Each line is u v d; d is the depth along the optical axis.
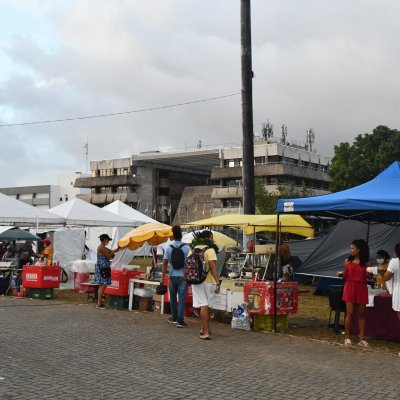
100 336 9.54
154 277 13.45
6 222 19.11
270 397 6.13
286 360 8.03
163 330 10.27
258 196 54.06
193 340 9.39
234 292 10.98
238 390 6.38
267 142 73.62
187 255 10.73
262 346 9.02
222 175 71.38
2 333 9.59
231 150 71.94
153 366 7.47
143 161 81.81
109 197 82.19
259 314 10.45
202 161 79.69
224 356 8.21
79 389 6.27
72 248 18.61
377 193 9.77
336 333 10.62
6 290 16.53
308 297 17.41
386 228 18.02
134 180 81.06
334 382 6.82
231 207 70.88
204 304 9.57
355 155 44.72
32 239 17.36
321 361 8.02
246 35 15.11
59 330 10.03
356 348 9.06
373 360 8.18
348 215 11.98
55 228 24.05
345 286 9.41
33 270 15.45
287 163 66.44
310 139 80.19
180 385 6.54
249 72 15.03
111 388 6.35
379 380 6.96
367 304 9.56
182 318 10.65
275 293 10.35
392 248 17.53
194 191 81.44
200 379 6.84
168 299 12.43
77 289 17.48
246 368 7.48
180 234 11.00
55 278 15.52
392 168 10.52
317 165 73.62
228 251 16.36
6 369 7.09
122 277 13.34
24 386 6.32
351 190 10.31
